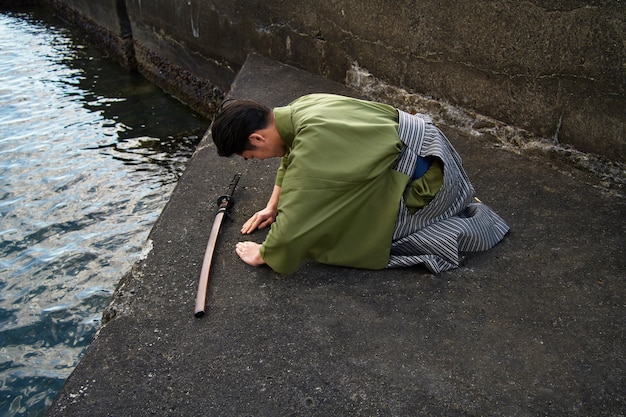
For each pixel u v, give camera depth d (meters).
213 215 3.11
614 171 3.21
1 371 3.33
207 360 2.20
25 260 4.25
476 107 3.83
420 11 3.95
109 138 6.26
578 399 2.00
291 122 2.50
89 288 3.97
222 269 2.68
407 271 2.62
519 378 2.08
